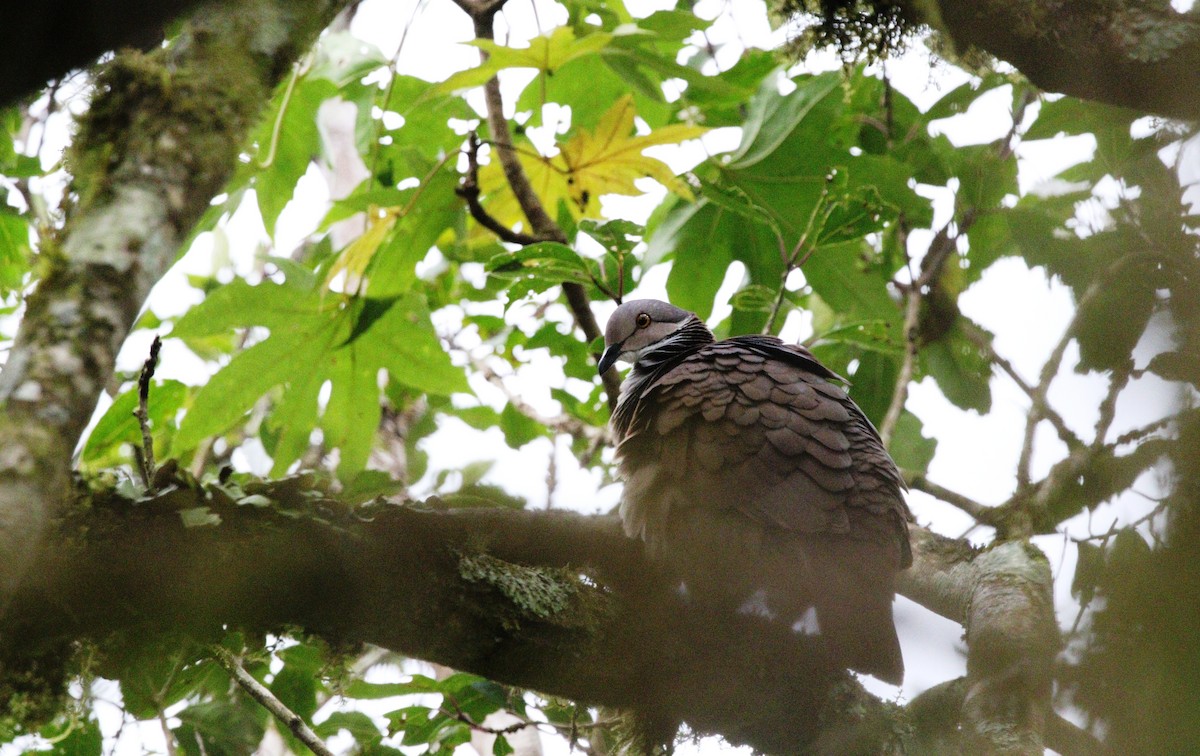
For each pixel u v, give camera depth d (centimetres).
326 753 794
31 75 379
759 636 764
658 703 762
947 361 1330
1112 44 777
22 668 633
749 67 1285
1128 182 951
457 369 1191
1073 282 1129
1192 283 732
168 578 637
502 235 1049
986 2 789
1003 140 1239
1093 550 804
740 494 798
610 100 1352
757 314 1279
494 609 716
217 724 915
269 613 678
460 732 960
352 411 1188
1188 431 579
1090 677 528
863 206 1020
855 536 785
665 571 796
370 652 1077
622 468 876
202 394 1112
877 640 750
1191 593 522
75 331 419
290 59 545
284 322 1124
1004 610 740
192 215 477
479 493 914
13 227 1153
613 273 1116
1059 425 983
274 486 677
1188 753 503
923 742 754
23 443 382
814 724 757
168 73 499
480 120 1359
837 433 833
